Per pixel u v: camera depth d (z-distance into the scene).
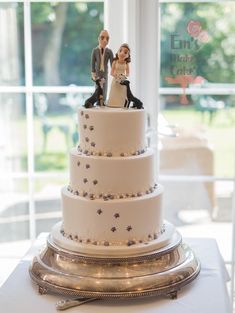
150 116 2.34
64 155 2.51
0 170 2.52
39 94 2.45
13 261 2.55
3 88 2.43
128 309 1.40
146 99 2.33
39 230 2.55
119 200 1.50
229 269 2.43
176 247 1.57
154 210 1.56
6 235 2.56
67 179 2.53
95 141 1.54
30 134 2.47
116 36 2.29
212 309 1.39
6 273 2.54
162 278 1.44
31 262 1.63
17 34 2.37
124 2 2.25
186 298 1.46
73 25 2.39
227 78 2.33
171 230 1.66
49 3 2.37
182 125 2.38
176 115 2.37
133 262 1.46
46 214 2.55
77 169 1.56
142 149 1.60
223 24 2.29
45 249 1.60
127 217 1.50
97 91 1.61
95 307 1.42
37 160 2.52
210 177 2.42
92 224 1.51
